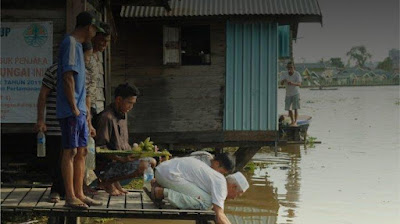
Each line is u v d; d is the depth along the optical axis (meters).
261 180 13.23
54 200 7.05
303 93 67.25
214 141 13.55
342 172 14.24
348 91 73.88
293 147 18.81
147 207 7.08
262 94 13.49
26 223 8.34
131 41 13.65
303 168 14.84
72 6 9.48
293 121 19.11
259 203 10.98
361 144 19.59
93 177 9.25
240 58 13.48
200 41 14.48
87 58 7.14
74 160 6.95
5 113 9.71
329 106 41.38
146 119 13.63
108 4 11.30
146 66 13.66
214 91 13.55
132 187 11.09
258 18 13.32
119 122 7.95
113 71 13.66
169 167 7.12
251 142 13.55
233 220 9.88
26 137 10.46
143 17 13.14
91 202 7.05
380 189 12.32
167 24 13.47
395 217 10.08
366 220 9.88
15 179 9.86
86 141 6.93
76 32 6.93
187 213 6.82
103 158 7.84
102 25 7.61
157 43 13.64
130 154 7.62
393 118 30.78
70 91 6.57
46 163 10.37
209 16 13.11
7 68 9.69
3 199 7.20
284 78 19.03
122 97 7.88
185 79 13.59
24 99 9.70
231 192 7.21
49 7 9.66
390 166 15.12
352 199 11.35
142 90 13.64
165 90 13.59
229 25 13.45
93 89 9.92
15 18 9.67
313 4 13.22
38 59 9.68
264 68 13.49
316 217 10.07
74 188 7.03
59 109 6.70
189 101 13.58
